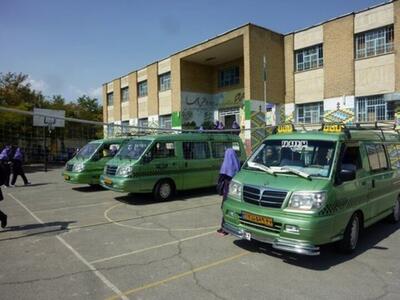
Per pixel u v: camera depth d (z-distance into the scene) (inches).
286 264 214.5
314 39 918.4
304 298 169.5
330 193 209.9
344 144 240.7
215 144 499.5
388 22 770.2
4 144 868.0
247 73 917.2
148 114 1425.9
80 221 331.0
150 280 191.8
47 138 930.7
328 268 208.1
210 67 1279.5
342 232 220.7
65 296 173.2
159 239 268.2
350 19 834.2
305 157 239.8
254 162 259.4
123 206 402.9
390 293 175.0
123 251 240.7
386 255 231.0
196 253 235.1
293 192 209.6
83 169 538.0
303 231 198.5
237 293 175.3
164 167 436.5
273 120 951.0
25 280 192.5
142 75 1473.9
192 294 174.6
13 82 1481.3
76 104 2384.4
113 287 183.2
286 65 986.7
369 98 810.2
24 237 277.6
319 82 908.0
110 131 1047.6
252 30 924.0
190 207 392.5
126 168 413.7
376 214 271.0
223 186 285.9
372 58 800.9
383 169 289.0
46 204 426.3
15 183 653.3
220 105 1245.7
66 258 227.3
